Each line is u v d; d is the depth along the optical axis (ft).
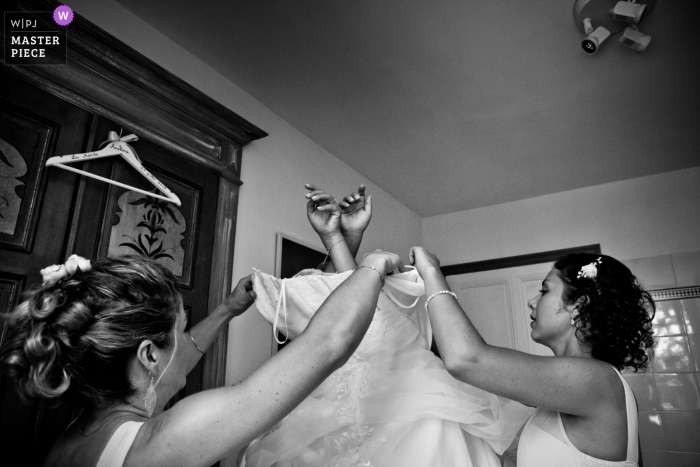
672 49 6.80
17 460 4.04
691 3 5.91
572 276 3.41
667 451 9.71
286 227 8.28
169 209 5.97
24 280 4.40
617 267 3.36
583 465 2.84
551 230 12.10
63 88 4.98
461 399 3.28
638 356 3.31
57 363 2.05
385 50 6.84
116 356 2.20
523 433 3.26
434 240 13.61
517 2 5.94
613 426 2.85
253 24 6.33
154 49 6.34
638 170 10.98
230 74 7.44
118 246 5.26
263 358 7.13
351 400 3.22
